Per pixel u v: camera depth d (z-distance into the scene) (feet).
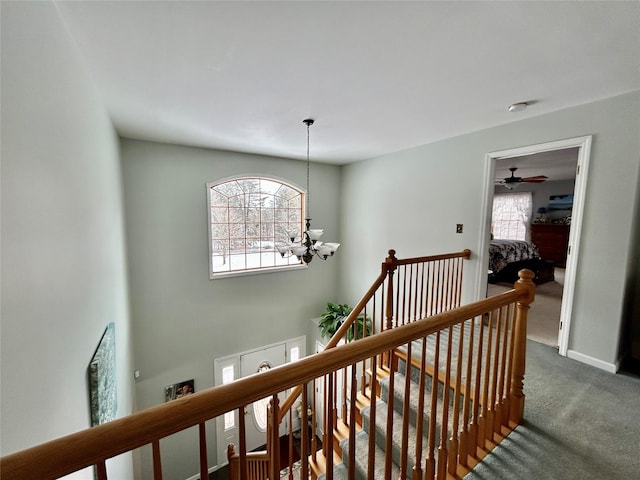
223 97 7.46
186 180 12.89
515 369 5.52
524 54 5.49
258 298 15.37
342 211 17.57
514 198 25.45
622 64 5.76
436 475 4.70
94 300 5.93
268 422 4.52
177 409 2.06
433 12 4.39
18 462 1.61
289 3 4.21
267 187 15.53
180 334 13.33
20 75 3.04
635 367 7.76
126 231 11.47
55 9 4.10
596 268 7.71
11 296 2.76
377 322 15.07
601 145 7.47
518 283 5.42
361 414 7.21
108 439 1.83
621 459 4.76
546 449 4.98
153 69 6.06
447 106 8.06
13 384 2.75
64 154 4.37
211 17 4.50
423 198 12.37
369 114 8.66
